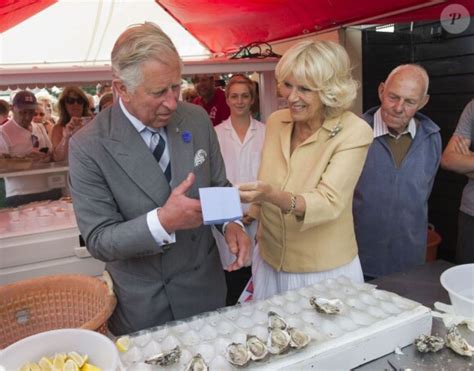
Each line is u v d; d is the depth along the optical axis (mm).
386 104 1597
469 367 869
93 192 1100
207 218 918
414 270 1451
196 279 1254
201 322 956
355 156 1214
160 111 1022
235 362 790
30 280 1235
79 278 1247
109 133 1109
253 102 2557
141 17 2904
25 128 2848
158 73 951
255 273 1520
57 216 1974
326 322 932
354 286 1104
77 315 1257
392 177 1684
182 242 1204
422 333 962
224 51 3600
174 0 2529
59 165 2688
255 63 2432
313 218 1152
